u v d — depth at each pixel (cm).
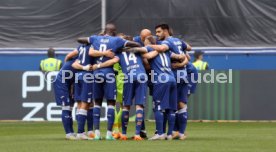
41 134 4175
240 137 3816
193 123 5350
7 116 5638
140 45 3597
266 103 5534
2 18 6172
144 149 2986
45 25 6184
